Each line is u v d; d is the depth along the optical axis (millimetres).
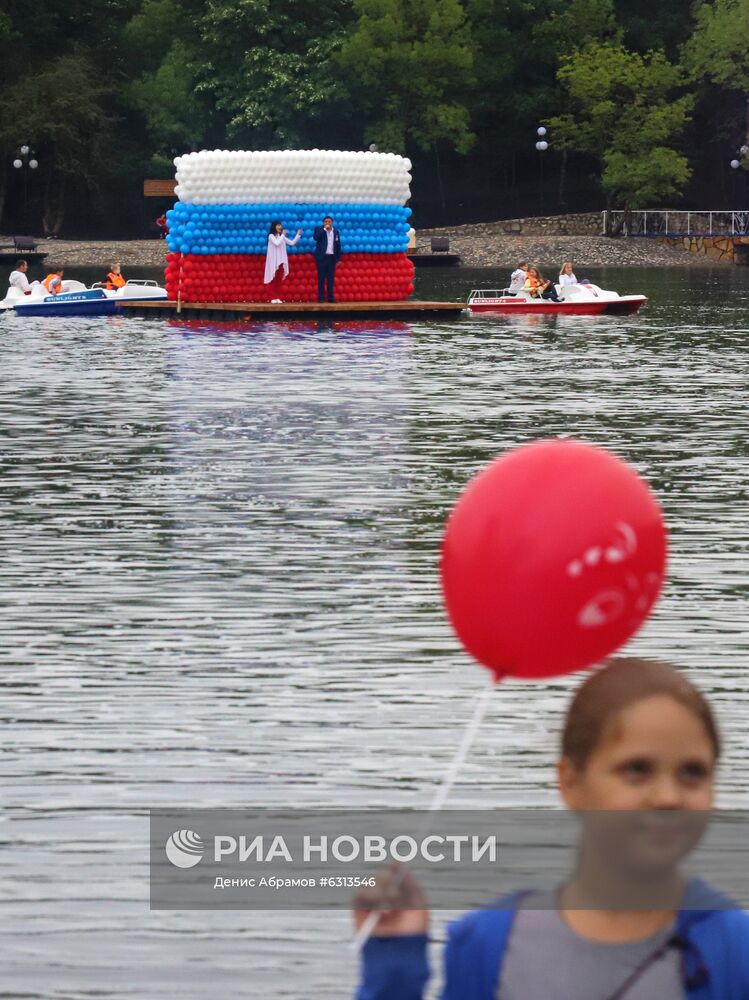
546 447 8242
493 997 7172
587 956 7098
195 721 21531
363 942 7293
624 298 105875
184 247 99500
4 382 63500
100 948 14766
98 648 25219
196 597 28469
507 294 107375
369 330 90875
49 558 31672
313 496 38406
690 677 23453
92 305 103125
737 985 6988
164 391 60438
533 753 20094
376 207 102625
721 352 77000
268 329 91312
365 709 22031
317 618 27047
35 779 19234
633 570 7965
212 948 14727
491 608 8047
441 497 38250
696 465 42781
